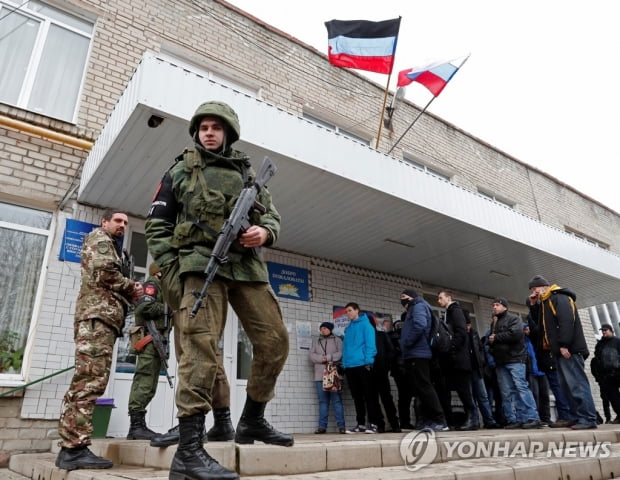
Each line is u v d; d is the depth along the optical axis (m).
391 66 7.97
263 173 2.44
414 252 7.23
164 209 2.25
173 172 2.28
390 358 6.36
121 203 5.45
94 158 4.88
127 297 3.18
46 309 4.82
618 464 3.47
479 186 10.92
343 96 9.02
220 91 4.27
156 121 4.00
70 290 5.02
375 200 5.52
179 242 2.12
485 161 11.39
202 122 2.31
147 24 6.76
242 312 2.28
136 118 3.97
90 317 2.93
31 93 5.71
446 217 5.98
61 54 6.07
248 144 4.34
